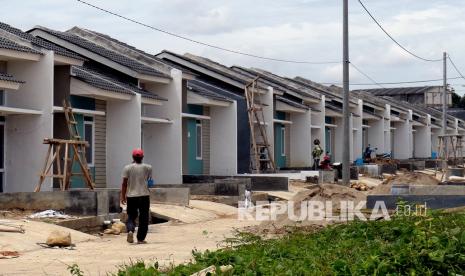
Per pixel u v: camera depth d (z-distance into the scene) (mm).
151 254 13297
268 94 37531
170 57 37469
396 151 59219
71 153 22969
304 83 50969
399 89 89375
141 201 15406
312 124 43906
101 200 18156
